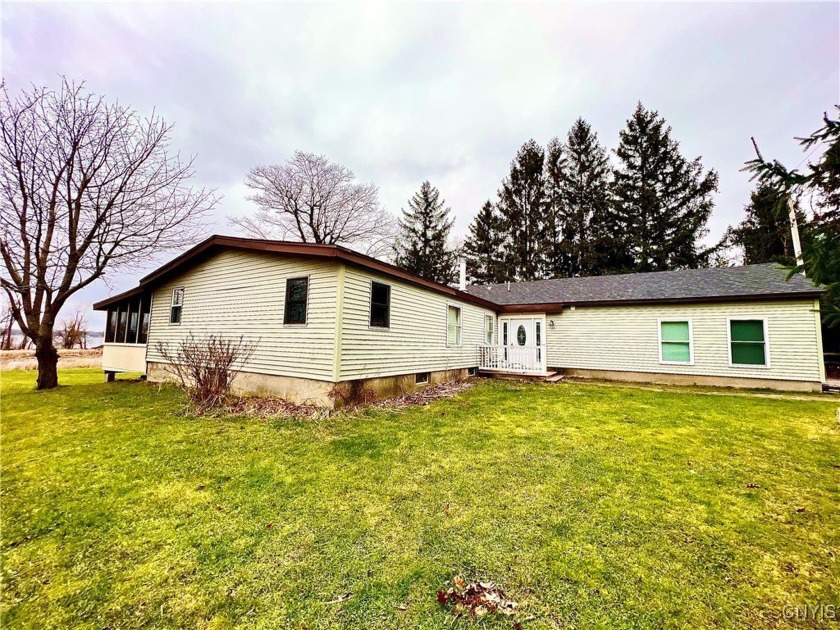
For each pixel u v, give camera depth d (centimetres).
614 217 2436
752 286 1038
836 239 312
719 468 391
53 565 236
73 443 479
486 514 296
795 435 510
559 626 185
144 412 655
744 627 183
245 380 786
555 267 2567
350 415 617
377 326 754
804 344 938
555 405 721
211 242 823
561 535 265
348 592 210
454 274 2983
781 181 330
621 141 2503
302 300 701
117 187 1016
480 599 203
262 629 185
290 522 286
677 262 2272
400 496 328
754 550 247
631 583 215
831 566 230
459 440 489
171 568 233
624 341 1180
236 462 411
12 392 895
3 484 356
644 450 448
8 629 186
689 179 2316
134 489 344
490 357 1273
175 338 975
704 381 1054
